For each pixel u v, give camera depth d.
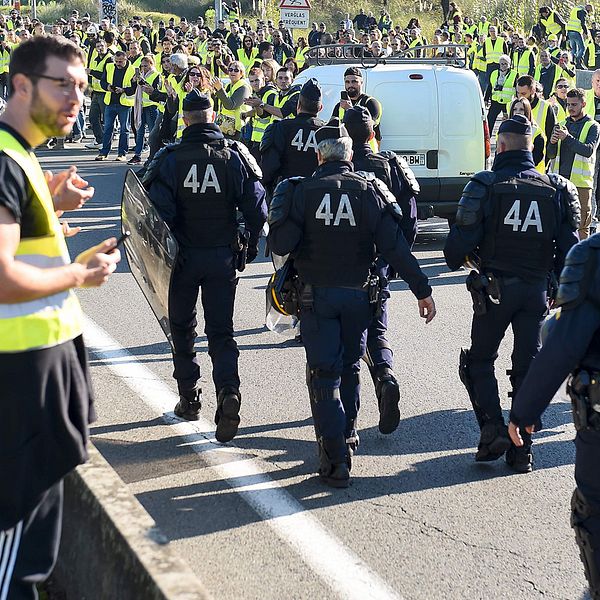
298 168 11.07
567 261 4.80
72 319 4.43
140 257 7.90
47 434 4.35
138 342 10.73
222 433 7.75
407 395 9.24
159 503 6.86
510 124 7.41
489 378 7.61
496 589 5.82
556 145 15.09
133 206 7.81
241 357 10.30
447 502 6.98
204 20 59.78
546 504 6.98
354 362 7.47
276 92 18.98
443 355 10.49
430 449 7.98
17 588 4.47
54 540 4.61
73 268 4.25
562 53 29.89
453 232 7.38
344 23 54.47
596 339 4.83
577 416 4.87
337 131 8.27
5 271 4.05
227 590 5.74
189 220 7.82
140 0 63.84
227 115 18.20
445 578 5.93
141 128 25.16
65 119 4.30
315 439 8.12
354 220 7.10
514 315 7.45
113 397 9.01
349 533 6.48
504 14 60.34
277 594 5.71
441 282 13.85
